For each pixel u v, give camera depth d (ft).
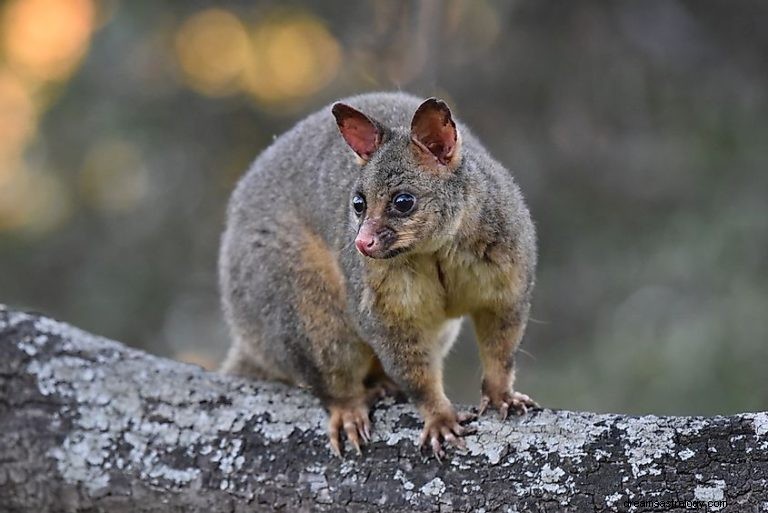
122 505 25.86
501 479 23.58
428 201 25.38
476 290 26.08
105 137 56.03
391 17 53.83
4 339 27.50
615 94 52.54
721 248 47.42
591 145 52.49
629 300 49.26
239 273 29.35
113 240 56.65
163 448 25.89
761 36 52.06
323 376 26.84
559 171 52.60
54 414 26.66
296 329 27.61
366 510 24.31
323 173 27.94
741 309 45.29
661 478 22.59
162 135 56.70
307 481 24.88
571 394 46.55
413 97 30.76
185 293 56.49
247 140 57.47
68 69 56.49
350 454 25.09
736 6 52.21
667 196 51.16
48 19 57.06
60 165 56.49
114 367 27.25
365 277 25.85
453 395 51.01
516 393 25.72
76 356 27.45
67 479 26.16
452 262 25.82
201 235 56.75
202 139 57.21
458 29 52.49
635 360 45.93
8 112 56.65
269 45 57.41
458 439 24.44
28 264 56.80
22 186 56.85
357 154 26.40
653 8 52.90
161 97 56.90
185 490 25.43
